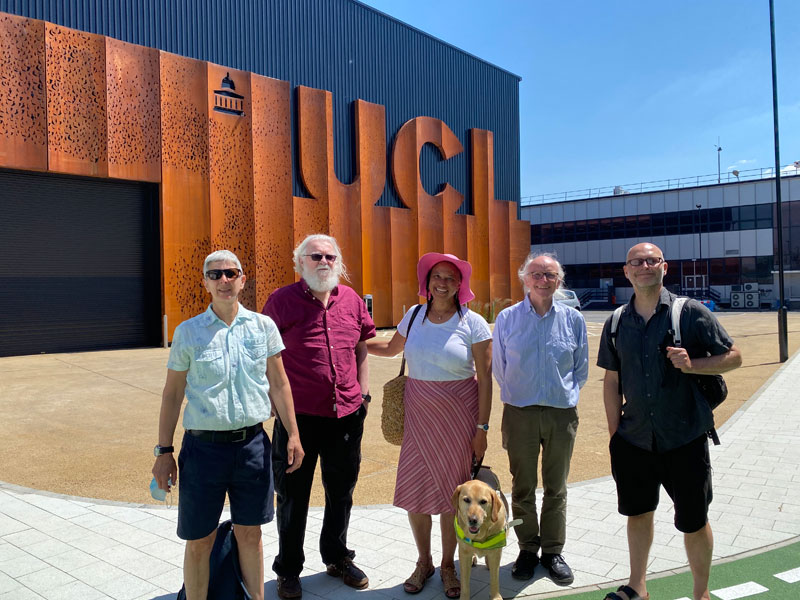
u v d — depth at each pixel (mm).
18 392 9617
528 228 28328
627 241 47531
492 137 26453
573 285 49781
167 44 16453
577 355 3689
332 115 20109
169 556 3861
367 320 3789
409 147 22562
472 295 3584
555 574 3527
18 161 13547
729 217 43781
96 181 15406
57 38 14039
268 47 18828
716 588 3389
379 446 6785
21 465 5949
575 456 6363
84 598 3307
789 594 3316
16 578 3549
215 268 2801
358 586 3477
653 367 3027
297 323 3471
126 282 15969
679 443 2988
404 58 23156
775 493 5027
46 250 14688
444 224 23781
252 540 2982
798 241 41656
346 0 21141
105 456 6289
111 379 10859
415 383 3568
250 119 17438
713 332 2973
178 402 2855
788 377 11477
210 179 16562
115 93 14922
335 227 19828
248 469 2855
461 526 3135
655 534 4219
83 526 4355
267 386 2965
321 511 4758
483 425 3508
